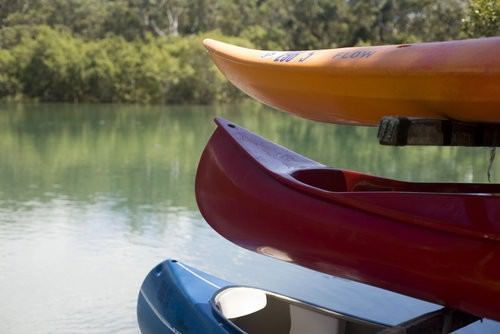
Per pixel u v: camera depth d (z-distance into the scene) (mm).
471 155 13484
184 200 8688
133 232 6926
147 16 37562
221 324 3617
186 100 31047
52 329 4543
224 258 6082
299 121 21875
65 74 30562
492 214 2916
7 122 20531
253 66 3949
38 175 10750
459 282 3018
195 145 15203
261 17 36719
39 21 36719
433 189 3934
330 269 3436
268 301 3949
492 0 6641
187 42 31672
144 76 30609
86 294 5164
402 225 3113
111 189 9492
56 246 6395
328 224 3316
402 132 3207
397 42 30891
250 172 3686
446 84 3102
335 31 34500
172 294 3994
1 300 5035
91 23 36781
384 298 5195
